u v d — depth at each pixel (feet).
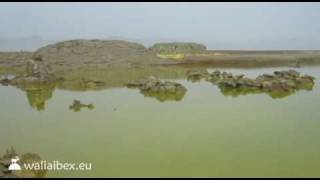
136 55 269.03
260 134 97.09
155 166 75.36
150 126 105.19
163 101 140.56
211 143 89.76
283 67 253.03
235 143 89.76
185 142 90.63
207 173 71.51
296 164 75.92
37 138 94.32
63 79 190.90
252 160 78.28
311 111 122.42
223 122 109.29
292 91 159.74
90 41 271.49
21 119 114.01
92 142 90.79
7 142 91.30
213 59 285.02
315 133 97.55
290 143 89.45
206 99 143.74
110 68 236.84
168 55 287.89
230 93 156.15
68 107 130.52
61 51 253.65
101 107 130.41
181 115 118.21
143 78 192.13
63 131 100.63
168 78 201.05
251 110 124.77
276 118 113.70
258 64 267.39
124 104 135.23
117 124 107.55
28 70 189.78
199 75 201.46
